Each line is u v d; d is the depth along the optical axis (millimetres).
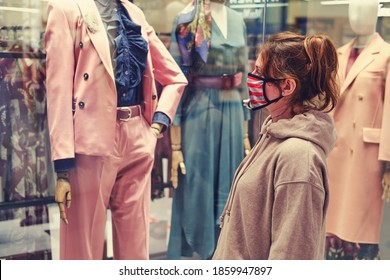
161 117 1674
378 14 1942
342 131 2012
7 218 1743
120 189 1642
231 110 2014
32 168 1735
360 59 1980
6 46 1659
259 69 1076
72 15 1455
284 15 2062
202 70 1940
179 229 2055
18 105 1697
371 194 2023
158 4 1856
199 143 1997
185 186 2020
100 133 1490
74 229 1561
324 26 2064
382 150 1952
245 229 1053
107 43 1487
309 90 1034
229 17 1981
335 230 2105
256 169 1046
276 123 1044
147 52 1604
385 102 1937
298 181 948
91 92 1470
